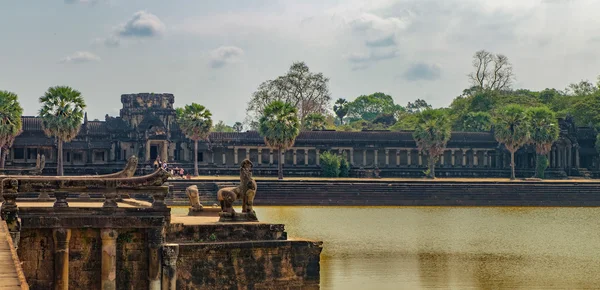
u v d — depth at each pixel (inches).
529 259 2687.0
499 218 4234.7
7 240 989.8
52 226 1176.2
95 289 1197.1
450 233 3417.8
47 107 4916.3
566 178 6565.0
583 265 2576.3
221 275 1270.9
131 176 1277.1
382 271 2362.2
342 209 4761.3
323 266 2437.3
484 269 2454.5
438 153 6299.2
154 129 6461.6
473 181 5541.3
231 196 1368.1
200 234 1289.4
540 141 6304.1
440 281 2226.9
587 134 7111.2
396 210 4751.5
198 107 5910.4
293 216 4124.0
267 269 1296.8
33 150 6102.4
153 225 1211.9
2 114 4771.2
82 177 1241.4
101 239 1196.5
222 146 6599.4
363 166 6604.3
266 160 6722.4
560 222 4042.8
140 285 1214.3
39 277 1178.6
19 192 1181.7
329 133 6811.0
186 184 5022.1
